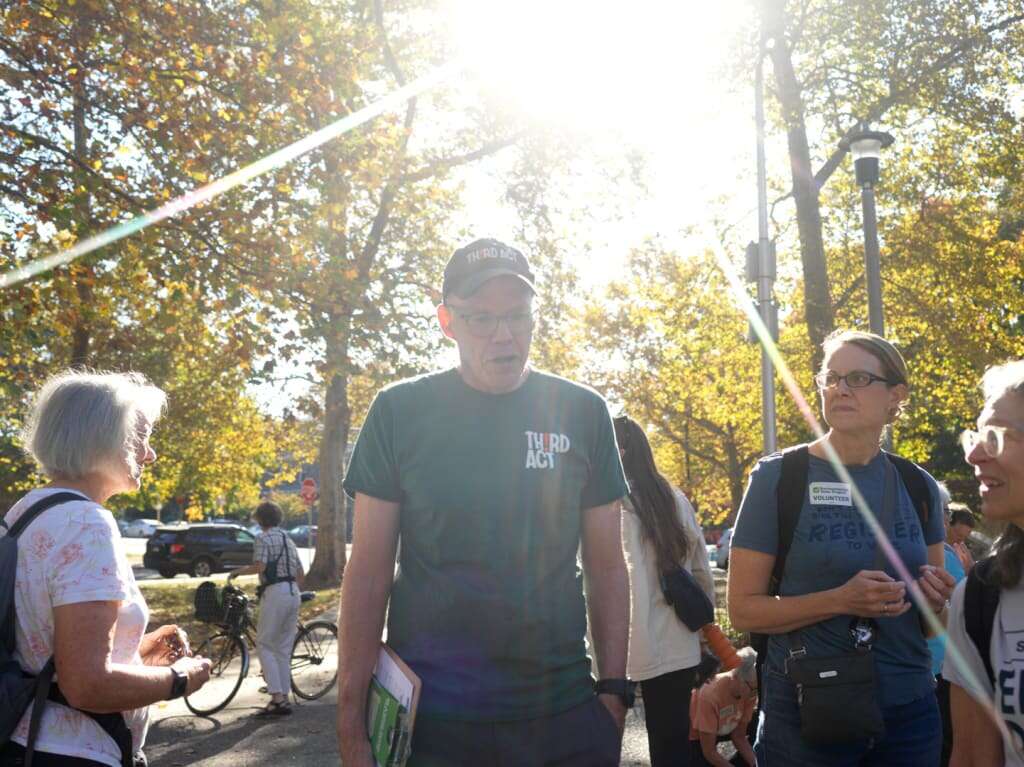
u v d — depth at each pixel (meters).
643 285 35.00
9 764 2.55
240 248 12.59
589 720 2.81
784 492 3.31
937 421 33.53
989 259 24.09
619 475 3.05
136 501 44.59
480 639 2.71
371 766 2.69
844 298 24.78
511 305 2.82
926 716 3.23
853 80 21.62
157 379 27.97
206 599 10.55
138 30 12.17
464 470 2.78
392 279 13.91
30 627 2.61
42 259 11.70
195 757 7.98
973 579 2.51
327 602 21.16
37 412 2.88
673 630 4.57
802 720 3.13
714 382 35.31
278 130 12.35
